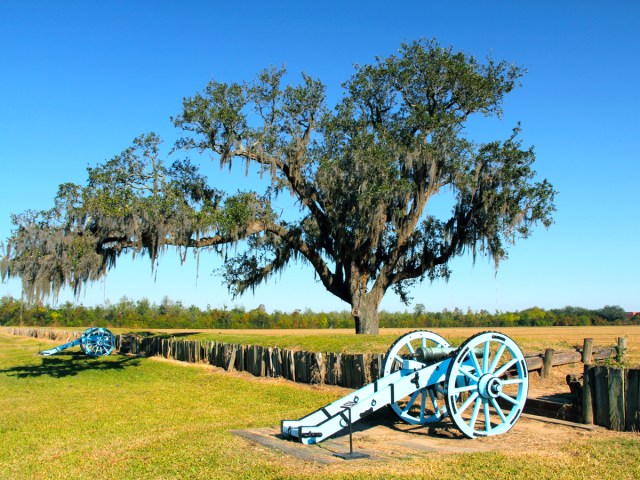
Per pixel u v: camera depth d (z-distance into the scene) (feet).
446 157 67.62
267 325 223.30
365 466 22.59
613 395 28.55
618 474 20.95
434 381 29.35
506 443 26.63
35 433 32.45
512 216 63.62
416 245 75.20
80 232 61.41
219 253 71.77
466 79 71.20
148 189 66.59
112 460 25.61
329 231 75.31
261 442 27.40
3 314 253.65
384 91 74.18
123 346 97.19
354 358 46.01
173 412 38.93
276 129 73.36
